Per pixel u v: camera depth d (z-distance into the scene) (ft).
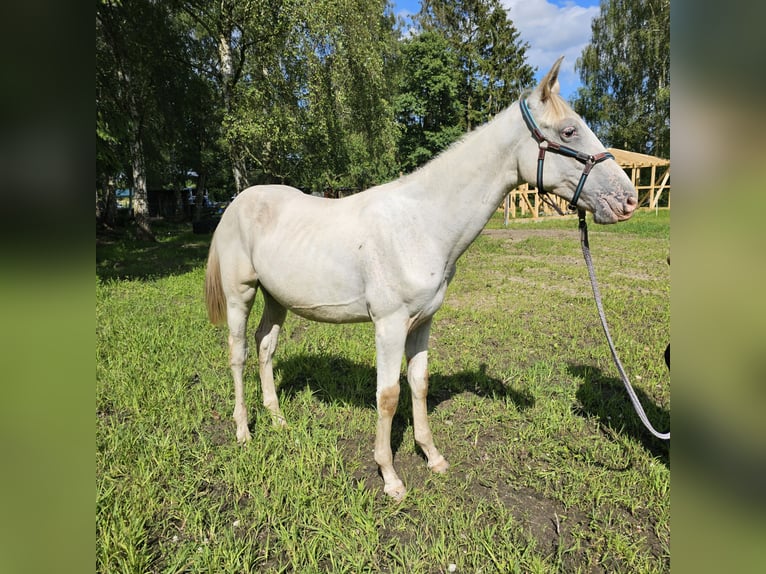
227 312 9.64
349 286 7.79
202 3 35.81
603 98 96.48
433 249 7.41
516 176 7.33
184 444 9.26
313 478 8.21
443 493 8.00
